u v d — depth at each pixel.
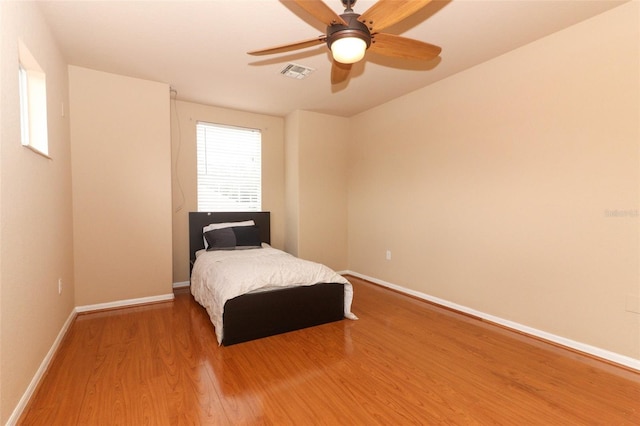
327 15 1.58
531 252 2.58
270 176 4.75
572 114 2.32
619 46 2.08
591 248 2.24
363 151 4.55
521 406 1.68
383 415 1.61
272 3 2.05
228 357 2.21
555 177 2.42
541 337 2.52
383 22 1.67
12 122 1.57
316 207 4.61
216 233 3.89
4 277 1.45
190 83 3.44
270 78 3.30
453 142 3.21
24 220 1.71
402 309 3.26
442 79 3.31
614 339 2.13
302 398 1.75
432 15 2.18
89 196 3.09
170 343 2.43
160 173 3.42
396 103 3.94
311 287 2.78
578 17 2.21
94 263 3.13
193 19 2.23
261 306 2.53
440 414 1.62
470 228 3.06
